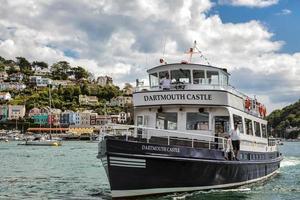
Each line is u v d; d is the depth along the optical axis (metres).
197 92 27.33
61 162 70.75
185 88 28.58
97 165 63.22
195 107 28.05
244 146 30.73
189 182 25.25
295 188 31.81
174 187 24.86
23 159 80.12
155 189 24.28
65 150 128.62
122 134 25.97
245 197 26.47
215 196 25.94
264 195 27.97
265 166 35.56
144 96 28.44
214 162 25.67
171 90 27.66
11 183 38.06
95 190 32.75
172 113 28.44
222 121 27.84
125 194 23.66
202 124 27.95
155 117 28.91
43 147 156.12
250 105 33.66
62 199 28.14
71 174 47.50
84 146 169.00
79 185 36.41
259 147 35.34
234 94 29.25
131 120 30.42
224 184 27.52
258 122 36.03
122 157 23.20
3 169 55.25
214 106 27.34
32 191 32.34
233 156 27.33
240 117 30.28
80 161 73.44
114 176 23.23
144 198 24.16
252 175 31.61
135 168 23.47
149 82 30.36
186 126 28.11
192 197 25.14
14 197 29.33
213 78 28.80
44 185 36.41
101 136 25.02
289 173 44.78
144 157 23.50
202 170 25.41
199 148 25.34
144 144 23.61
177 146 24.47
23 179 41.72
